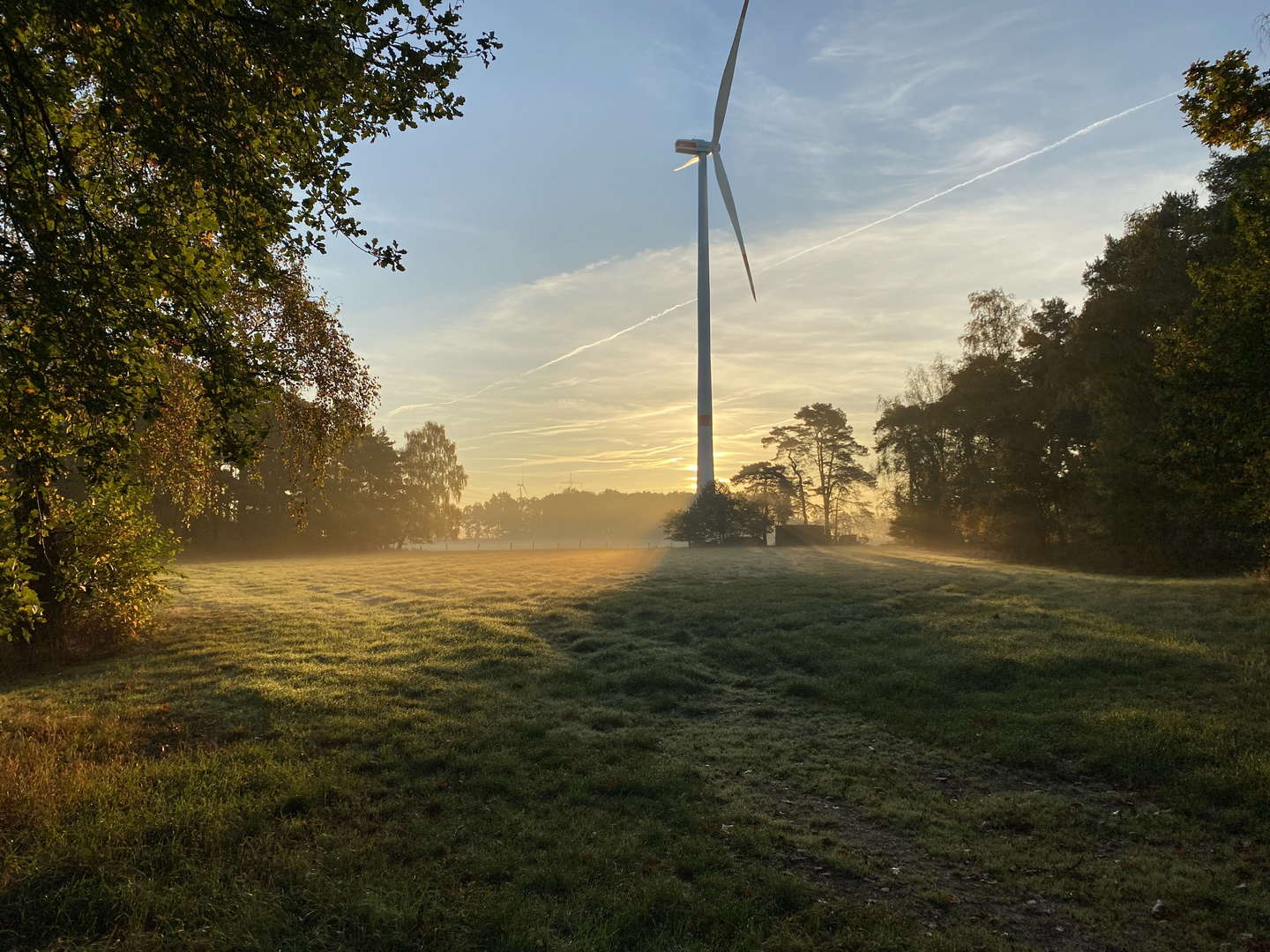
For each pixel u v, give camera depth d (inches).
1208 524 1104.8
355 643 666.8
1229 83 444.1
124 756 346.0
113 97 248.5
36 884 222.8
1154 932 223.3
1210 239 1096.2
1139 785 344.5
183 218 273.3
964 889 250.2
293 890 225.1
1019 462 1657.2
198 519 2316.7
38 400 237.0
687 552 2332.7
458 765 347.9
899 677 541.6
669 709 490.6
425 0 261.4
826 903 231.1
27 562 557.3
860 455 3580.2
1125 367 1251.8
